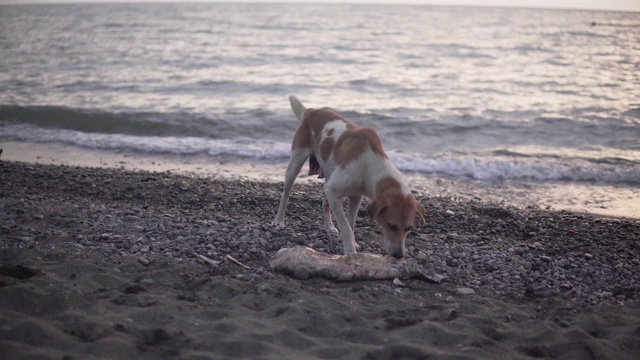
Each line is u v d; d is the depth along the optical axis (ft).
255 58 89.20
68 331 12.64
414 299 16.33
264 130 45.65
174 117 47.67
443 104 55.83
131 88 63.52
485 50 102.99
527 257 20.80
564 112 51.98
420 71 77.71
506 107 54.24
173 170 34.81
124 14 262.26
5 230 20.48
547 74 75.87
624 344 13.62
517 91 63.46
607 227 25.14
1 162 33.60
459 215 26.03
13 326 12.39
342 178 18.84
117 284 16.11
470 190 32.45
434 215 25.89
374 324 14.07
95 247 19.17
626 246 22.54
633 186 33.88
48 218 22.30
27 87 63.87
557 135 45.06
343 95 60.34
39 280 15.62
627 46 110.93
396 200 17.62
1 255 17.85
